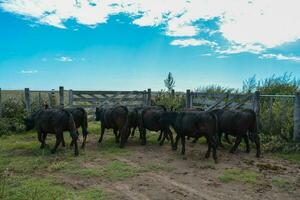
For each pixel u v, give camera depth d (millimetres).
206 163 8633
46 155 9328
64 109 9617
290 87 14383
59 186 6516
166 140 12195
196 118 8875
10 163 8375
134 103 17922
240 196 6168
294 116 10641
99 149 10398
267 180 7207
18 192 6035
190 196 6129
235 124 9766
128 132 11344
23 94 16359
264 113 12047
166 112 10133
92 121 16422
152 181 7027
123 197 6004
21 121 13805
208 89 16984
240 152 10133
